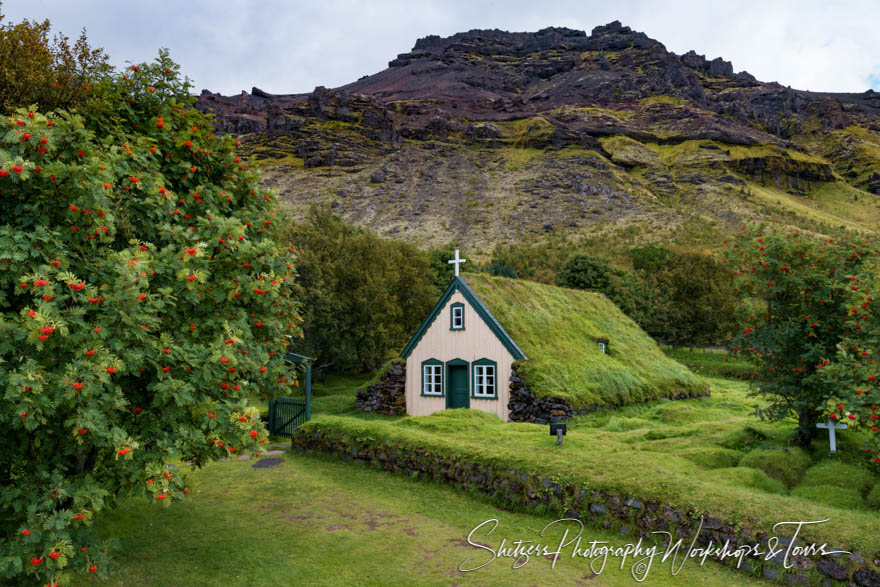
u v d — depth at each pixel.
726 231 139.62
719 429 16.02
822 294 12.74
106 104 9.62
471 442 14.26
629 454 12.55
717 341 55.06
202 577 8.45
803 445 13.59
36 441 7.04
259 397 10.58
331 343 35.38
